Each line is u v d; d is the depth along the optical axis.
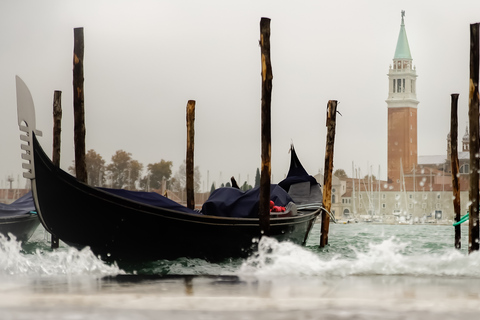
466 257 17.20
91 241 19.84
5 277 15.74
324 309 9.99
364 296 11.52
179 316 9.38
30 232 31.44
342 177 192.88
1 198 138.38
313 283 13.92
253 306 10.28
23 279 15.05
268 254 22.16
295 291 12.30
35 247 30.64
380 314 9.55
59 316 9.39
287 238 25.42
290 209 25.69
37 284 13.73
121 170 179.88
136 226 19.94
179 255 20.78
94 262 19.92
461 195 177.75
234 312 9.73
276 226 23.83
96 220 19.62
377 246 18.39
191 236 20.80
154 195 20.52
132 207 19.75
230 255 21.72
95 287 13.06
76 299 11.05
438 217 181.12
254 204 22.64
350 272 16.55
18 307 10.18
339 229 81.56
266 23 22.00
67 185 19.20
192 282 14.21
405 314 9.55
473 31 22.52
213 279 14.98
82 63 22.28
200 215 20.77
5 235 29.20
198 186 172.00
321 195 31.02
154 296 11.50
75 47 22.20
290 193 31.16
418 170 193.50
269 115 21.97
